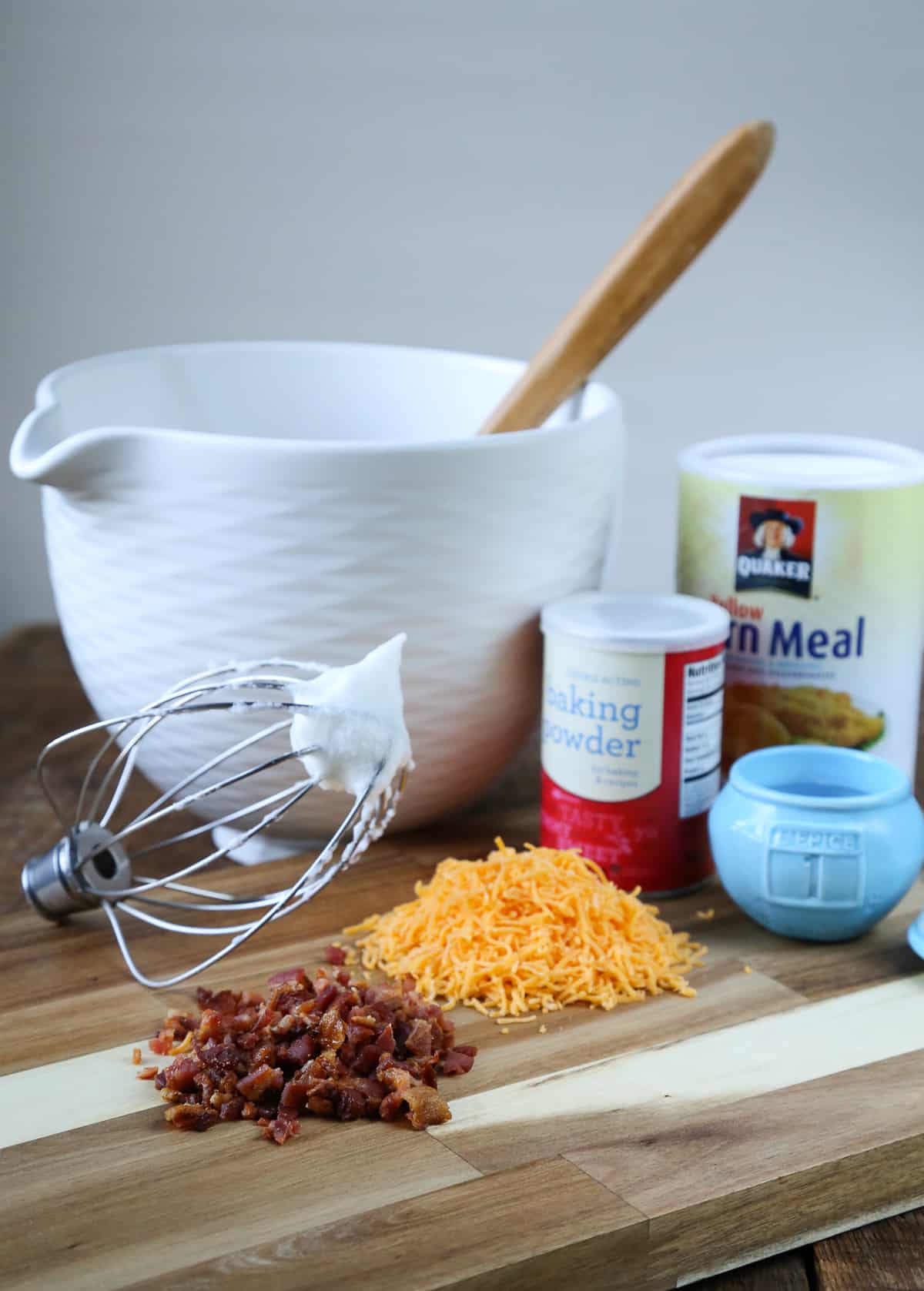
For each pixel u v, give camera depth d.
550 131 1.40
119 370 1.00
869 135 1.41
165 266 1.44
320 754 0.70
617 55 1.38
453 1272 0.57
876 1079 0.70
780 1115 0.67
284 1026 0.71
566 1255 0.58
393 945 0.80
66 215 1.42
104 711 0.92
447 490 0.82
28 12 1.36
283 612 0.83
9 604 1.53
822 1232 0.64
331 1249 0.58
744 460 0.99
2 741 1.13
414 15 1.37
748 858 0.82
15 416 1.47
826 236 1.45
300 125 1.40
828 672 0.93
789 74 1.40
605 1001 0.76
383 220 1.43
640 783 0.88
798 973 0.80
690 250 0.89
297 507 0.81
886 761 0.88
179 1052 0.72
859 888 0.81
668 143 1.41
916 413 1.50
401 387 1.06
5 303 1.44
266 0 1.37
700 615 0.90
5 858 0.95
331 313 1.45
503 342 1.46
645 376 1.49
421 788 0.91
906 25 1.38
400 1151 0.64
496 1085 0.69
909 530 0.92
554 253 1.44
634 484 1.52
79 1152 0.64
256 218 1.42
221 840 0.96
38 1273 0.57
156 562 0.83
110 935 0.84
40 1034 0.74
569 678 0.87
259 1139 0.65
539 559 0.88
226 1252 0.58
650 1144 0.65
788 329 1.47
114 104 1.39
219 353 1.04
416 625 0.84
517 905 0.81
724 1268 0.62
